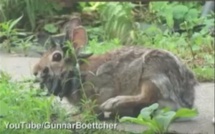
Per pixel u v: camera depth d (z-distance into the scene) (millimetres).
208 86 13172
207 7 18031
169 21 17250
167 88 10219
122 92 10227
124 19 16797
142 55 10305
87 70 10164
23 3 14242
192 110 9547
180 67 10492
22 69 12883
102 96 10164
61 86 10023
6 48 12953
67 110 10094
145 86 10148
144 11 18141
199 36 15906
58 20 16594
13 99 10078
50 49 10109
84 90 10148
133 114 10195
